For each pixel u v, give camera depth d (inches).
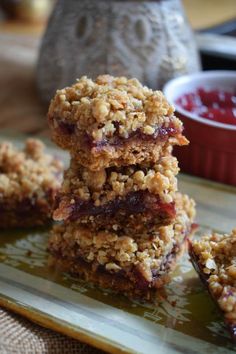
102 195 10.5
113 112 10.1
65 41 15.9
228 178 13.8
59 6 16.2
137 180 10.4
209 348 9.4
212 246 10.4
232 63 18.0
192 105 14.4
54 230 11.1
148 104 10.4
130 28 15.4
